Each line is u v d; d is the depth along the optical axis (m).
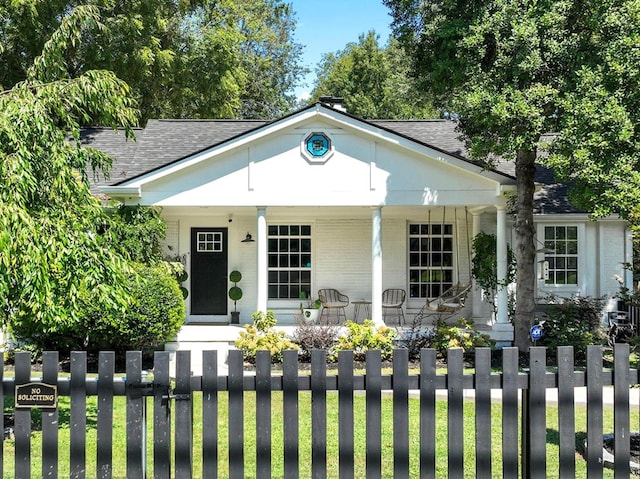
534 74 10.05
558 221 14.98
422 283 15.96
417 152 12.80
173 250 15.72
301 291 15.91
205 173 12.93
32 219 5.56
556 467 5.30
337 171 13.00
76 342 11.25
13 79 22.08
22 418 3.78
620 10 9.38
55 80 7.12
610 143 8.91
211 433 3.82
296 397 3.84
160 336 11.31
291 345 11.54
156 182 12.87
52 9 20.53
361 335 11.65
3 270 5.26
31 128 6.07
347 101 38.03
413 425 6.89
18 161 5.56
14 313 6.14
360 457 5.66
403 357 3.85
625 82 9.07
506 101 9.91
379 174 12.98
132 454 3.77
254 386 3.87
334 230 15.98
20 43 21.28
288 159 13.01
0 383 3.84
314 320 14.95
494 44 10.64
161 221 13.11
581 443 6.11
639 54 8.85
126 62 21.66
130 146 16.64
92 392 3.80
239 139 12.77
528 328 11.97
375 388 3.84
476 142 10.66
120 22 20.62
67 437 6.43
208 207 13.91
